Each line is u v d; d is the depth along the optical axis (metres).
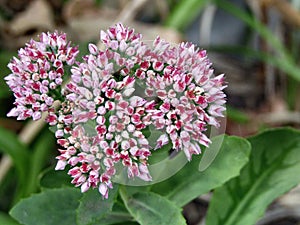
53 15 0.49
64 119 0.23
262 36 0.50
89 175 0.23
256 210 0.32
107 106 0.23
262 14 0.51
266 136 0.33
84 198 0.25
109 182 0.23
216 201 0.33
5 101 0.46
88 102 0.23
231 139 0.29
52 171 0.31
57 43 0.25
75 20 0.49
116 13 0.50
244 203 0.33
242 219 0.32
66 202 0.30
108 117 0.23
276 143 0.33
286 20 0.51
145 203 0.26
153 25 0.50
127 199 0.27
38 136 0.44
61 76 0.24
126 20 0.46
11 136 0.40
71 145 0.23
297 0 0.52
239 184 0.33
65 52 0.24
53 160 0.44
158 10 0.53
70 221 0.30
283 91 0.51
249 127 0.49
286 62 0.48
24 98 0.24
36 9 0.49
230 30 0.53
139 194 0.27
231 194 0.33
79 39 0.49
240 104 0.51
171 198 0.30
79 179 0.23
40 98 0.24
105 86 0.23
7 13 0.49
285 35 0.53
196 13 0.51
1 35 0.48
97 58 0.23
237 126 0.49
